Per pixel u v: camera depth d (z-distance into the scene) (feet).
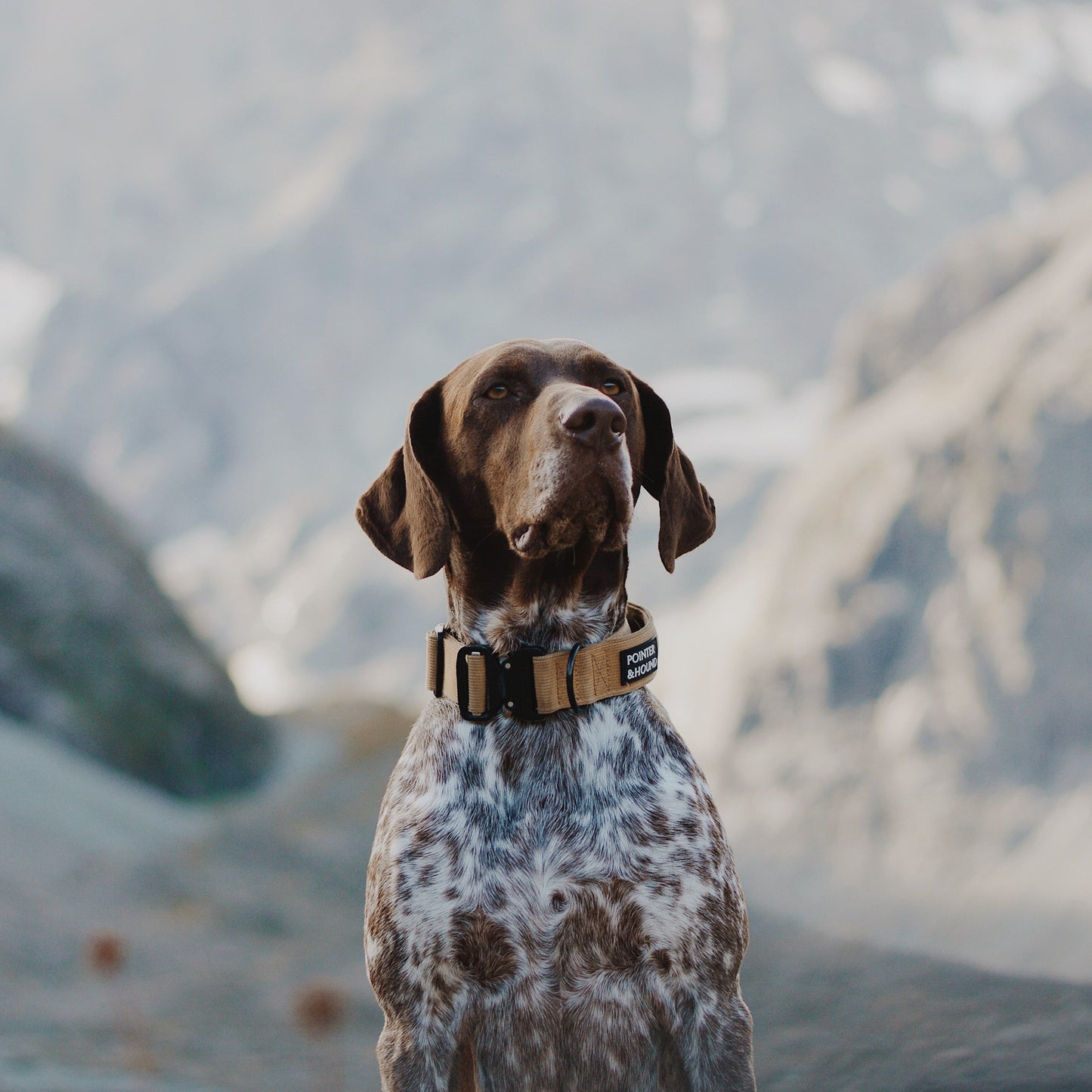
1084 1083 13.24
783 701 312.29
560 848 11.35
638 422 12.88
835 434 374.63
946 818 269.44
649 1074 11.31
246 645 633.20
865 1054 15.81
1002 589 291.58
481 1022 11.33
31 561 72.13
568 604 12.27
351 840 58.65
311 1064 27.04
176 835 55.06
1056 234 370.53
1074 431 296.71
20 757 56.70
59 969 34.55
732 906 11.68
